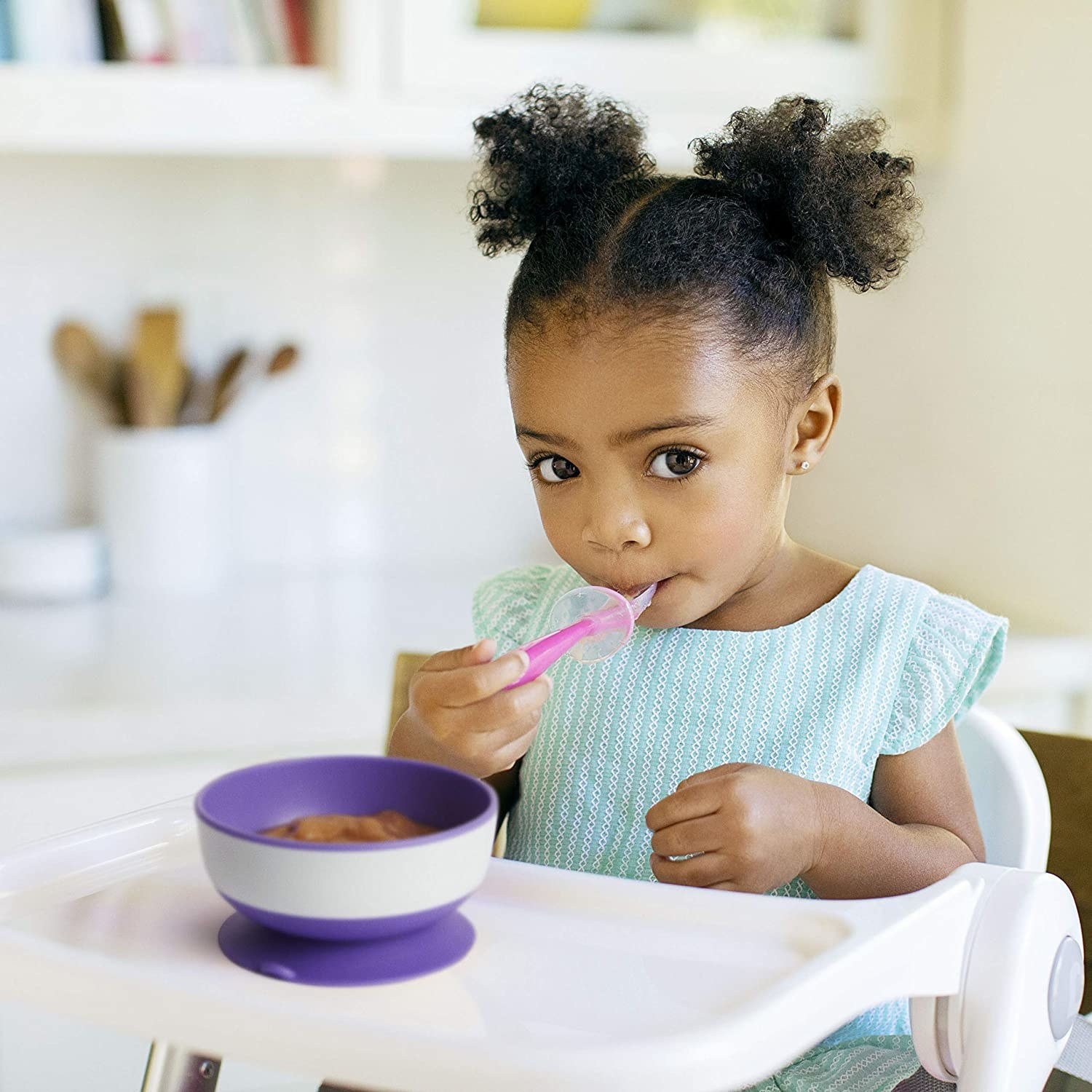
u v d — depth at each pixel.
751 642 0.91
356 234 1.95
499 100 1.56
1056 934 0.63
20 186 1.84
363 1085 0.47
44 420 1.88
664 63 1.58
